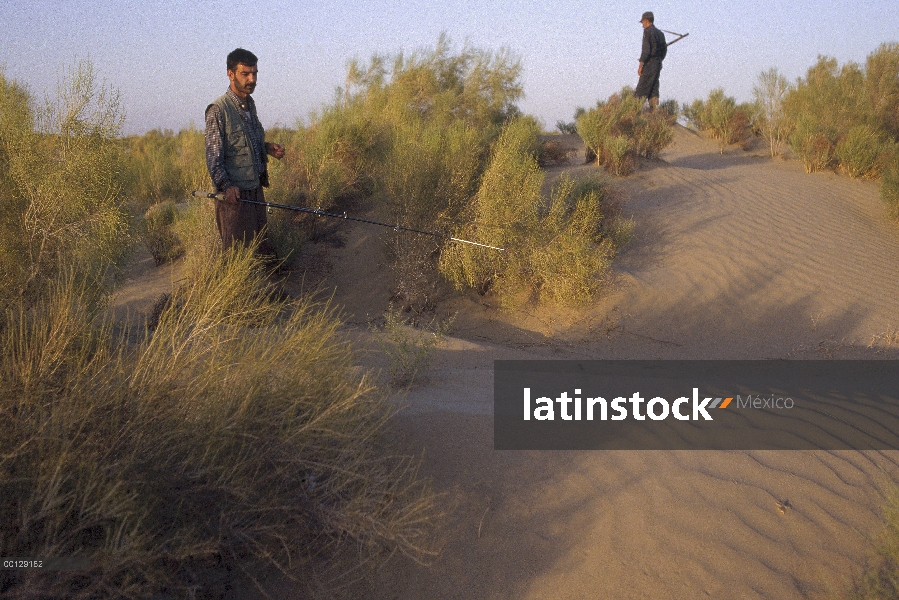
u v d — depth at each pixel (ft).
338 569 9.14
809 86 57.88
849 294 27.66
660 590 9.02
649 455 12.28
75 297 12.73
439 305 25.36
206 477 8.46
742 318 25.18
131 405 8.92
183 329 10.57
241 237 20.71
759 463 12.34
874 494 11.73
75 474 7.64
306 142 34.73
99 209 16.24
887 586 9.37
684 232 31.48
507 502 10.67
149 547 7.84
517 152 27.94
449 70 45.27
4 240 14.21
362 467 10.13
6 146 15.28
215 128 19.92
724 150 57.52
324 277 26.66
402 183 26.43
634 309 24.97
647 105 65.72
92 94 16.15
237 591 8.69
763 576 9.41
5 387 8.50
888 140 49.67
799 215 36.04
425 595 8.96
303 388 9.98
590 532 10.07
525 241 25.91
